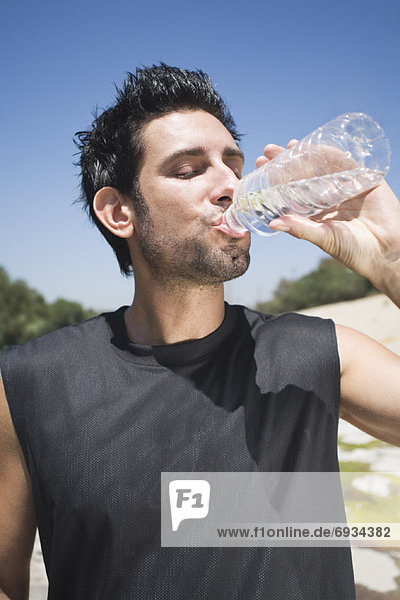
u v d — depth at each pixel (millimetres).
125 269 1747
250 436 1327
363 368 1411
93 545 1278
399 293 1263
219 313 1467
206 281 1387
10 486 1423
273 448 1327
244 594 1211
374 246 1262
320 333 1459
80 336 1497
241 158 1499
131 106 1476
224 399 1360
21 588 1514
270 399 1369
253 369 1405
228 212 1349
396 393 1353
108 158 1539
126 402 1358
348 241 1254
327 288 17016
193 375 1392
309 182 1317
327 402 1393
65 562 1303
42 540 1362
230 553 1240
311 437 1355
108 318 1553
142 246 1439
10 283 21125
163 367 1395
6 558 1469
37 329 20859
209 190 1370
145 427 1328
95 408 1355
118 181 1505
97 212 1563
